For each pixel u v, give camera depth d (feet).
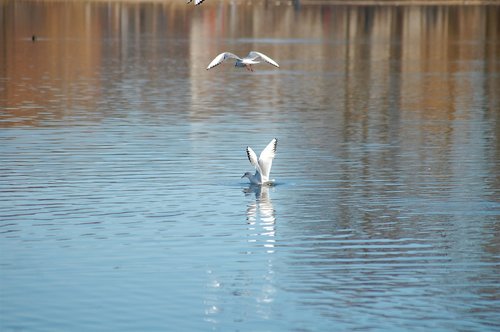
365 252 67.77
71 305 57.11
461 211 79.05
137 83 169.78
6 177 89.92
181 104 142.82
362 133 117.60
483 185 88.48
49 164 95.91
